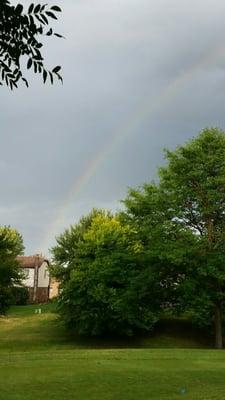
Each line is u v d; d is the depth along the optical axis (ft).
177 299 104.73
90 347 124.06
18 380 43.96
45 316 171.01
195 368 51.60
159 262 98.89
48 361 55.47
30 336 138.21
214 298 98.73
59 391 40.24
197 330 139.95
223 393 38.81
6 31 18.72
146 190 106.32
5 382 43.06
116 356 60.34
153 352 65.26
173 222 99.40
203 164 100.01
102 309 125.90
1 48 19.02
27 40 18.99
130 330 126.21
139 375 46.88
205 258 94.79
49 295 278.67
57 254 188.03
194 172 97.66
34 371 48.34
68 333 141.69
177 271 100.48
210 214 97.86
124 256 112.57
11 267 122.93
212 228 99.19
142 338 133.18
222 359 59.72
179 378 45.88
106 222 136.56
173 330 139.64
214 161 98.99
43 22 18.79
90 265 125.39
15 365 52.13
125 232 127.65
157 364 53.93
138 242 114.21
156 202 101.60
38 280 270.67
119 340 132.05
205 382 44.21
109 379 44.86
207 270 92.99
